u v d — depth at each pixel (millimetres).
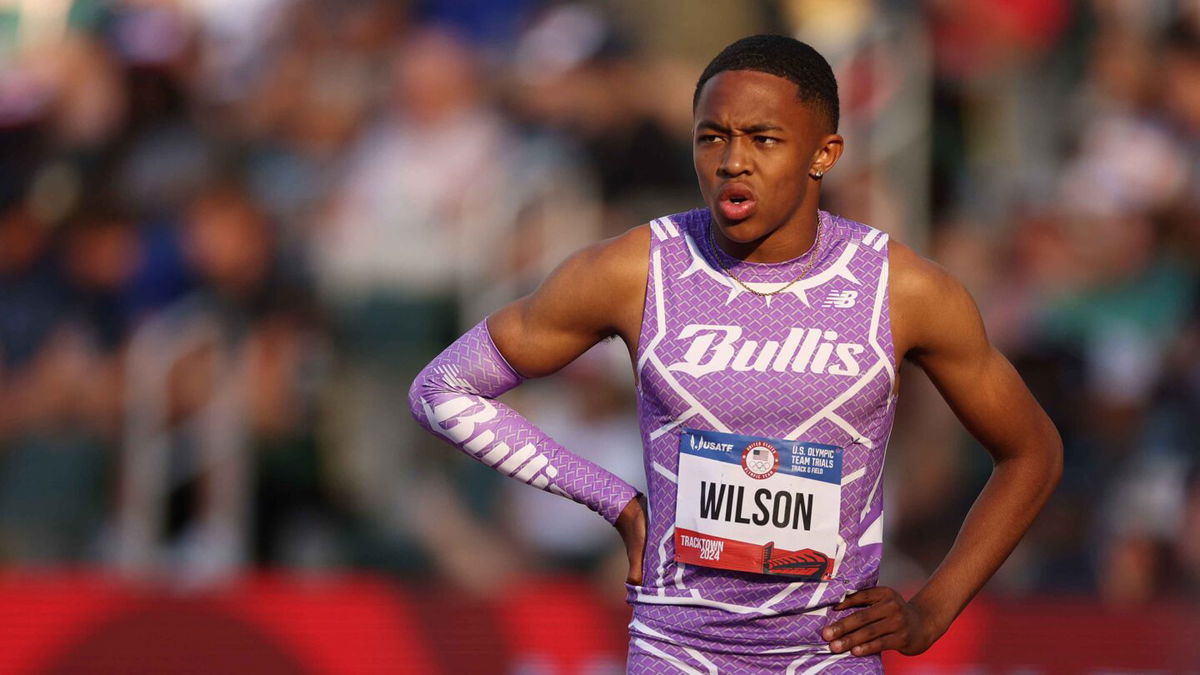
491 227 24094
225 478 22125
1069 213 25891
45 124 25828
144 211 24438
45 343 23750
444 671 16719
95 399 23047
